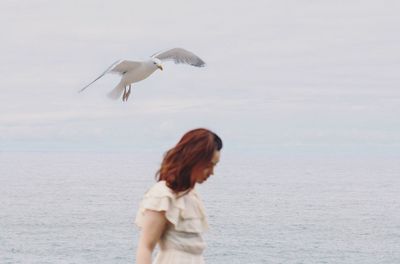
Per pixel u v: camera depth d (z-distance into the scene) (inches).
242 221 3860.7
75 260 2591.0
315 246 2940.5
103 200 5349.4
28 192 6304.1
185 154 199.5
